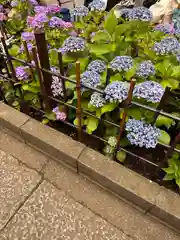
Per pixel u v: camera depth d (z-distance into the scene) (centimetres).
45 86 111
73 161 111
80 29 143
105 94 92
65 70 120
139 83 100
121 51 117
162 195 97
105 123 110
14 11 156
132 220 103
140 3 198
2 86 134
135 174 104
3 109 130
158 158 114
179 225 95
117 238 98
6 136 133
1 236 99
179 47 108
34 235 100
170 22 183
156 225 101
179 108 108
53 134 118
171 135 111
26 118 125
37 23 124
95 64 104
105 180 105
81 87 97
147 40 122
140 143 92
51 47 131
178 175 97
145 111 99
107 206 107
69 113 121
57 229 101
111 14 114
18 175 118
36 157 124
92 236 99
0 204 108
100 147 119
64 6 214
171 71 105
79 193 111
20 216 105
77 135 123
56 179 116
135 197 99
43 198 110
